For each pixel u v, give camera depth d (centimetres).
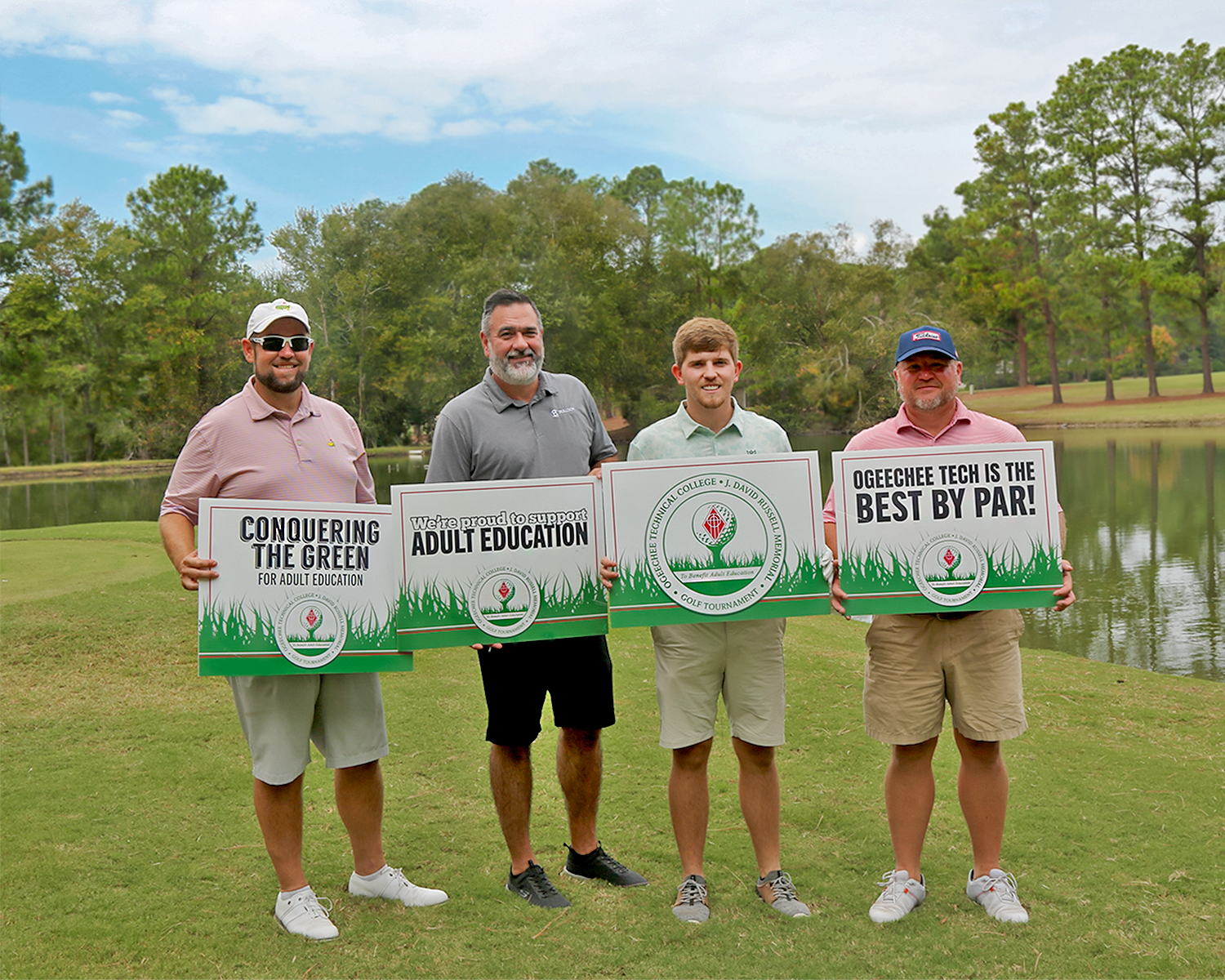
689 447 317
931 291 6116
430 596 291
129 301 4938
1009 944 265
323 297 4669
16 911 285
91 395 5553
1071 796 374
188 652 614
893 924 279
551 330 4594
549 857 334
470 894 303
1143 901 290
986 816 295
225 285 5559
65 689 536
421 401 4678
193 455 291
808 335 5303
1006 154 5759
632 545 293
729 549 294
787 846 339
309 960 260
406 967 257
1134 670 607
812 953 263
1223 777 392
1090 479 2373
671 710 301
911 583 290
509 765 305
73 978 249
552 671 312
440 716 486
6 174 3841
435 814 368
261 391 295
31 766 413
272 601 278
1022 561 290
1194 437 3631
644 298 5241
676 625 297
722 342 311
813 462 294
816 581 295
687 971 254
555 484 297
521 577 295
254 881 309
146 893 299
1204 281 5178
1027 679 570
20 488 3597
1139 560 1268
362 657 285
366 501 319
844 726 470
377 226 4894
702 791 303
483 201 4962
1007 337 6731
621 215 5147
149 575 841
